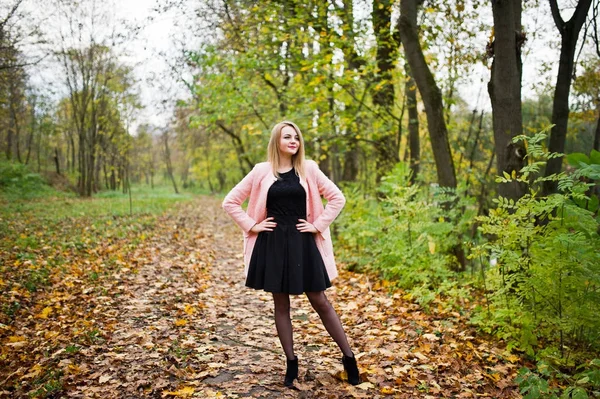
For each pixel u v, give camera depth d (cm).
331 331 305
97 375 307
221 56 1063
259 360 346
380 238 655
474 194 1108
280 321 307
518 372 296
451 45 929
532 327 353
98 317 439
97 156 3484
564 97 537
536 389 268
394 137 1039
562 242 321
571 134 993
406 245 595
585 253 322
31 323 422
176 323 425
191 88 1124
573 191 344
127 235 1002
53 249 758
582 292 337
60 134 3634
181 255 824
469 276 577
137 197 2897
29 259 662
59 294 512
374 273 664
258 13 843
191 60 1052
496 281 403
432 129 662
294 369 302
